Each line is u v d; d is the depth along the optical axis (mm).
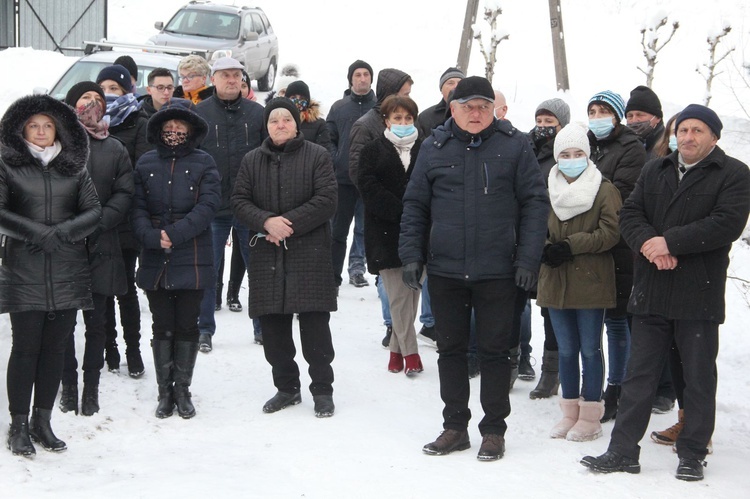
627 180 6117
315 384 6145
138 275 6043
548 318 6633
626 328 6199
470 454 5438
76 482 4742
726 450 5699
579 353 6047
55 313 5262
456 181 5383
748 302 8359
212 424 5887
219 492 4621
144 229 5941
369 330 8344
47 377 5266
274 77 20188
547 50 20703
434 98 17922
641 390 5191
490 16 12070
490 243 5320
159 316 6031
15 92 15961
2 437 5262
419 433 5824
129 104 6773
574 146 5836
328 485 4801
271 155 6191
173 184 6051
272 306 6086
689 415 5133
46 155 5262
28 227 5105
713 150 5129
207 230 6133
